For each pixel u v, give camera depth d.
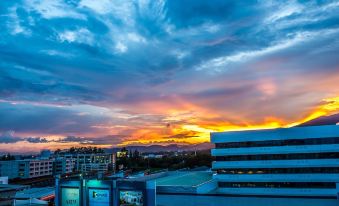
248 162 88.06
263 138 86.88
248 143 88.62
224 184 90.38
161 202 86.69
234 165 89.44
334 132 79.50
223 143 91.75
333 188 78.50
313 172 80.88
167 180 98.38
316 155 81.06
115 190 65.44
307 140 82.06
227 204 80.94
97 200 67.81
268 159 85.88
